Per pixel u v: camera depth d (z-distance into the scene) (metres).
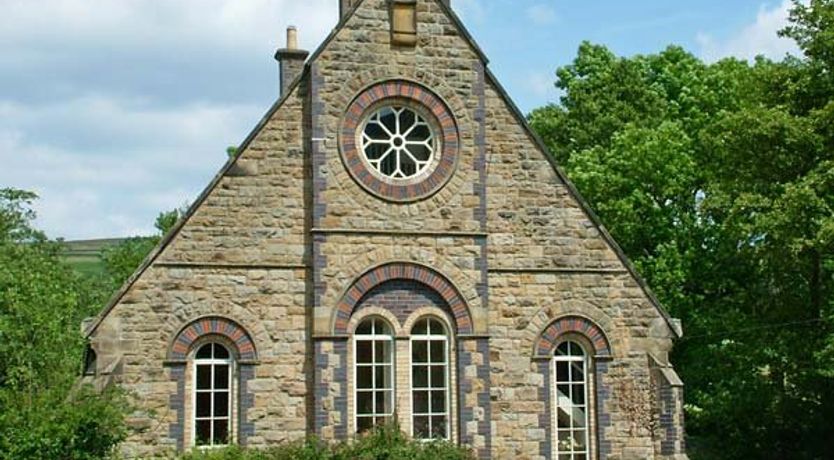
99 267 72.94
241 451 25.75
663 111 49.16
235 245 27.50
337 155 28.03
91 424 23.06
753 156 36.34
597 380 29.38
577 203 29.92
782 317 37.41
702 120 46.44
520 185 29.59
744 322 39.47
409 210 28.28
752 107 37.22
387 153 28.61
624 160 44.69
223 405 27.09
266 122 28.09
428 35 29.05
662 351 29.81
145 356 26.59
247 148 27.92
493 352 28.80
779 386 37.22
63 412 22.80
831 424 36.09
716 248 43.62
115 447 24.64
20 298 27.45
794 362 36.06
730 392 38.75
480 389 28.02
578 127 50.41
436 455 26.05
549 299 29.39
